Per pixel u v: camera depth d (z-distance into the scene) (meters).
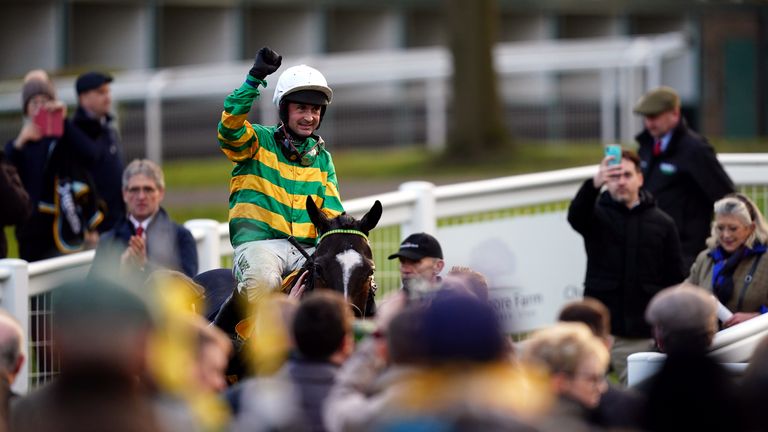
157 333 12.01
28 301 23.91
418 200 29.47
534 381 14.63
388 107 77.19
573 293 30.67
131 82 63.78
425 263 21.33
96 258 25.47
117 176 29.75
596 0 94.69
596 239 25.89
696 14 90.44
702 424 13.71
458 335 11.72
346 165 64.62
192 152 68.38
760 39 91.12
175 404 13.40
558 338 14.72
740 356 18.62
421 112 78.31
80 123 29.23
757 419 14.08
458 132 65.81
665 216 25.69
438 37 96.88
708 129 90.31
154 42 80.69
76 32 80.56
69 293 11.40
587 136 78.56
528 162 62.47
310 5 86.69
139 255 24.41
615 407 15.44
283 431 14.07
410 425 11.72
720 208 23.98
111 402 11.12
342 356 14.65
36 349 24.25
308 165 21.16
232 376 20.08
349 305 18.86
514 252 30.23
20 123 56.56
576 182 31.05
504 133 66.50
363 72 75.88
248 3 84.56
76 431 11.01
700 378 13.89
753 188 31.70
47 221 28.77
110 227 29.67
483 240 29.95
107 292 11.34
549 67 76.25
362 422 12.61
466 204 30.06
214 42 85.44
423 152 71.81
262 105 67.69
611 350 26.02
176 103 67.44
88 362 11.11
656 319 15.70
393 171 61.16
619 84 76.00
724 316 23.23
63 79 59.78
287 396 14.24
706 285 24.38
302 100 20.53
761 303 23.80
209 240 27.70
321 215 20.14
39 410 12.08
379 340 14.37
